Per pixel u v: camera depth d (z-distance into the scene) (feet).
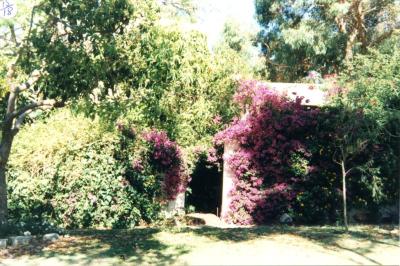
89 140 38.73
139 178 39.52
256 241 29.68
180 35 30.58
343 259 24.82
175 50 29.32
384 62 36.14
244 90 43.16
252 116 42.50
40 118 41.63
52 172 38.17
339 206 41.81
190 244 28.99
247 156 41.98
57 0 26.14
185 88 42.14
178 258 25.59
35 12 27.14
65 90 27.45
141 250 27.66
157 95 30.55
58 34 27.20
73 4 26.21
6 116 30.48
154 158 40.19
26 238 30.30
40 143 38.58
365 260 24.70
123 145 39.37
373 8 78.18
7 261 25.85
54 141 38.42
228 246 28.22
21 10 27.66
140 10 27.68
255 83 43.60
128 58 27.78
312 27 77.87
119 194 38.75
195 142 44.68
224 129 45.06
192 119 44.45
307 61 85.30
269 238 30.71
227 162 42.70
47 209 38.29
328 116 40.86
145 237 31.53
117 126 38.88
